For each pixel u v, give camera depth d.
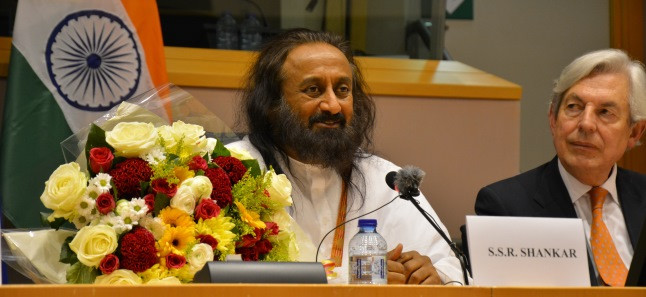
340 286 1.69
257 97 3.19
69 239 2.11
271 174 2.38
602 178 3.30
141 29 3.91
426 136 4.59
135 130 2.19
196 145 2.26
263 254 2.29
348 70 3.13
